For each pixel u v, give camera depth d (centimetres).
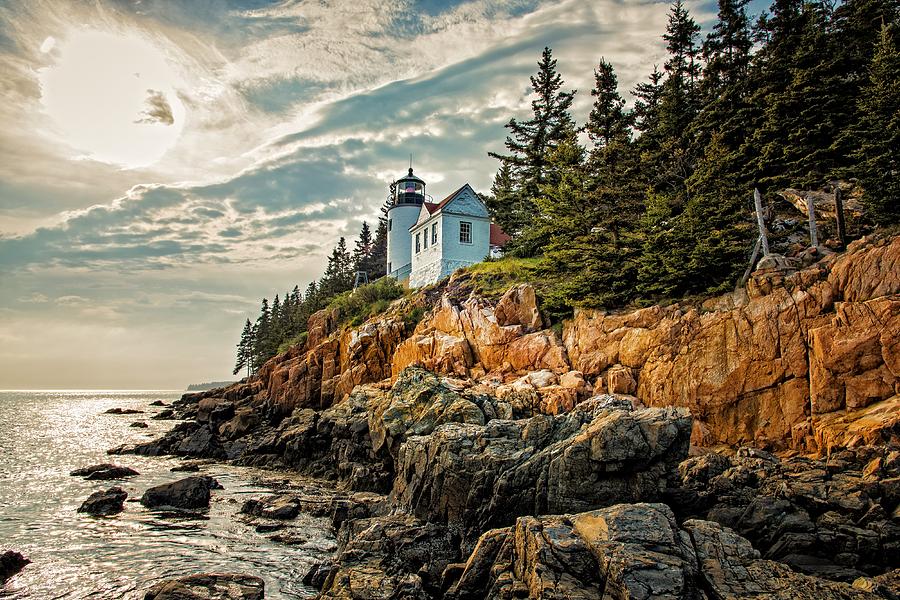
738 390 2330
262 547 2031
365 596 1314
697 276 2800
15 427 7225
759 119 3622
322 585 1620
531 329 3234
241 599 1288
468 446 1927
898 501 1359
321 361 4941
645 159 3656
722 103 3928
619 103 4706
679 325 2575
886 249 2105
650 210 3056
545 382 2764
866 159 2758
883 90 2652
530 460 1739
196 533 2202
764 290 2414
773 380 2253
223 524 2328
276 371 5431
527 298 3334
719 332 2439
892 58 2784
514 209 4925
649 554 1084
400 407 2648
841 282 2180
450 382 2898
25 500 2770
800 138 3238
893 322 1964
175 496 2639
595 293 3150
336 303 6003
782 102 3350
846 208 2788
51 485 3164
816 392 2094
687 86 4878
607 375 2714
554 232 3684
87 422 8300
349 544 1658
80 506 2572
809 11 3934
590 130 4316
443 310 3697
